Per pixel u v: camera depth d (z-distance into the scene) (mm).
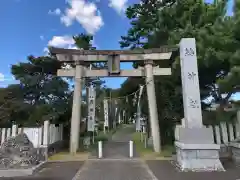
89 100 18016
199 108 9914
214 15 14773
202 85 15703
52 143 14570
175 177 7910
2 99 18328
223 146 12602
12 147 10328
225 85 11609
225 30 12953
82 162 11734
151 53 15695
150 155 13797
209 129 9523
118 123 48750
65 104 19594
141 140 23438
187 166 9094
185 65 10391
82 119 23359
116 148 17562
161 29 17734
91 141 23219
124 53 15680
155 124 15055
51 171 9336
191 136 9492
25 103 18656
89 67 18422
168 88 17797
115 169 9641
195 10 15289
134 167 10070
